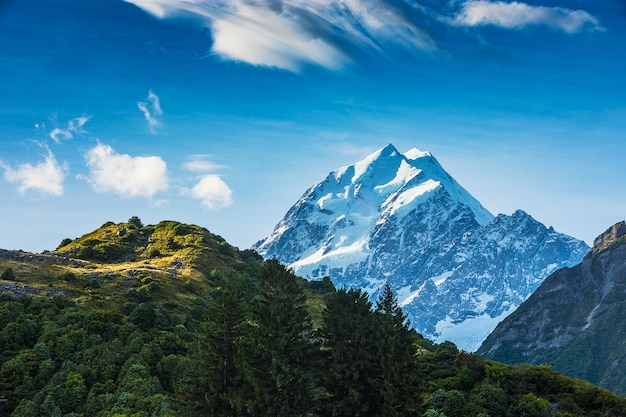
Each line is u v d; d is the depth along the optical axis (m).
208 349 88.56
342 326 90.31
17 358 115.00
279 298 91.00
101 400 102.19
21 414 101.25
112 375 111.25
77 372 110.69
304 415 86.19
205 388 86.94
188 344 124.69
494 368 115.19
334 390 87.31
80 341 120.69
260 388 83.00
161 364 112.62
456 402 102.81
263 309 90.88
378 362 88.19
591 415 110.81
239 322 90.75
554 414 106.06
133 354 114.44
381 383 86.31
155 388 104.25
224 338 88.88
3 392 108.25
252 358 86.75
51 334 122.62
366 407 85.44
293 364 86.94
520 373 117.00
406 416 86.25
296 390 85.31
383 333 89.56
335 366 86.50
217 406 86.12
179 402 90.62
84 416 101.12
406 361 88.75
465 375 114.00
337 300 92.31
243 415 83.44
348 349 88.62
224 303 89.94
